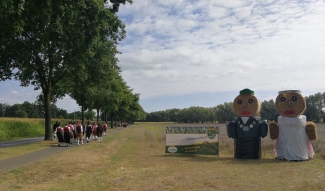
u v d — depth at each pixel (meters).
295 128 14.81
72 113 119.12
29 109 106.06
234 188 8.68
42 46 24.67
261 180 9.78
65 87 35.47
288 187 8.69
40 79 26.77
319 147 18.12
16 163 13.38
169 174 11.00
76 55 23.94
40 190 8.69
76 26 19.39
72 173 11.58
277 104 15.38
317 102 87.81
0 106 105.94
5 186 9.13
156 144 25.84
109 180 9.96
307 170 11.66
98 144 24.39
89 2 18.45
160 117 167.75
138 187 8.89
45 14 16.19
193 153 17.81
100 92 43.88
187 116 137.75
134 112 101.75
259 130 15.69
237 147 16.05
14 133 37.19
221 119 129.25
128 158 16.56
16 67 25.09
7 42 22.44
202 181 9.63
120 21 23.19
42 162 13.61
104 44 24.98
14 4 13.32
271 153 18.00
